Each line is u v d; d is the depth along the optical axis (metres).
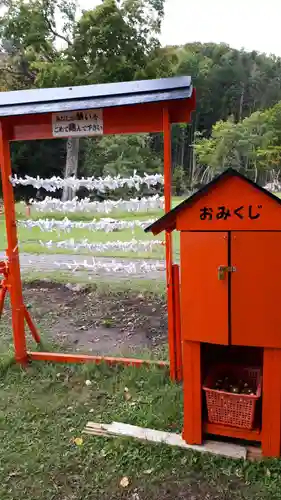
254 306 2.18
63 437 2.60
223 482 2.19
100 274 6.72
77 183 3.38
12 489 2.20
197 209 2.20
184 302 2.32
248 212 2.11
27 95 3.15
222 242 2.18
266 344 2.20
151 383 3.17
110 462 2.37
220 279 2.20
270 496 2.08
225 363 2.83
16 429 2.69
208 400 2.39
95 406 2.93
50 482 2.24
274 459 2.30
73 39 17.48
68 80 16.50
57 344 4.05
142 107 3.03
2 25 17.45
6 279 3.46
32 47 17.55
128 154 19.53
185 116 3.10
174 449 2.44
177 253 7.71
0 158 3.31
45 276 6.63
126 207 3.31
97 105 2.86
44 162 25.23
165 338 4.21
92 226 3.46
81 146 21.72
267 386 2.25
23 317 3.56
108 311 5.09
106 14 16.19
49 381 3.27
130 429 2.62
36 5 17.19
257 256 2.14
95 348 3.97
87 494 2.15
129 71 16.72
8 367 3.50
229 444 2.44
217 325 2.27
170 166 2.99
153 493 2.14
